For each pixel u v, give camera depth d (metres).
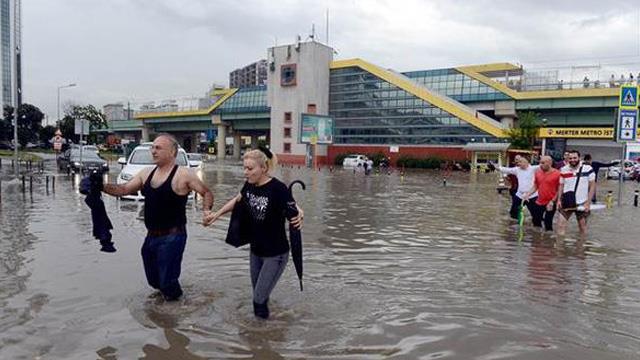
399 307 5.69
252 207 5.16
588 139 61.03
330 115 71.31
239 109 83.94
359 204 17.39
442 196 21.80
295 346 4.55
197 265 7.41
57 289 6.09
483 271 7.49
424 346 4.61
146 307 5.49
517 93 65.50
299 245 5.28
